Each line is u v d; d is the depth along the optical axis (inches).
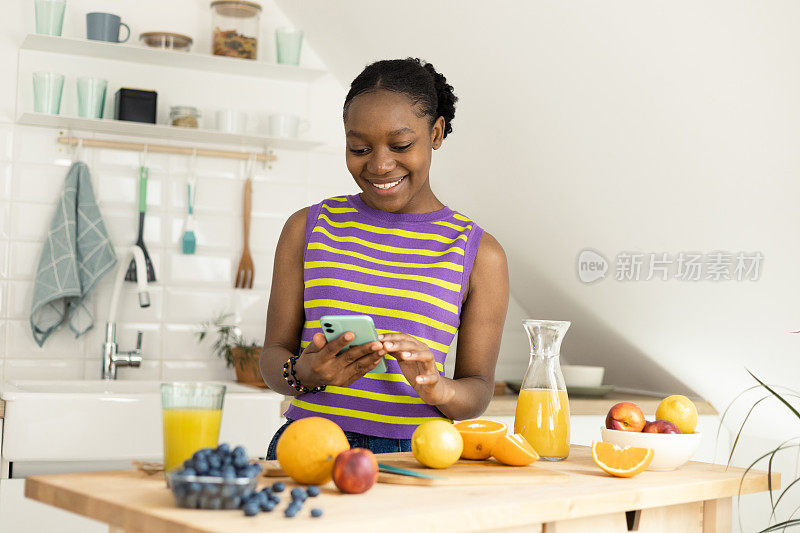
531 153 104.5
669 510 48.1
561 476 45.3
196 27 118.5
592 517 44.2
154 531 34.2
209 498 34.8
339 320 45.6
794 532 113.3
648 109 87.0
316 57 125.3
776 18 70.1
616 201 101.0
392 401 53.8
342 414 53.7
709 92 80.5
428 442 46.3
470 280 57.0
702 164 88.0
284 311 58.7
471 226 57.4
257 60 116.3
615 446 49.6
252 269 119.4
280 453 41.9
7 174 109.5
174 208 117.1
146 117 110.8
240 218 120.3
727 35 74.4
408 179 55.4
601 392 116.1
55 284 106.7
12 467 88.9
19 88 109.9
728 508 50.7
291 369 51.8
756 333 101.3
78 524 87.5
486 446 50.1
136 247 111.0
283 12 123.4
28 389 103.7
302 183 123.6
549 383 54.2
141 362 114.3
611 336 123.0
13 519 85.0
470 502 38.3
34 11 110.1
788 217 85.7
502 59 95.2
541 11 85.4
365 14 107.6
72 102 112.3
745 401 114.6
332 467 40.8
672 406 54.9
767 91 76.5
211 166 119.0
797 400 106.6
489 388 56.1
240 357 111.0
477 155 112.6
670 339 113.7
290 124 117.4
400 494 40.2
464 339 57.7
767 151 81.6
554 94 94.0
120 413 91.4
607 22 81.1
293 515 34.2
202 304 118.0
